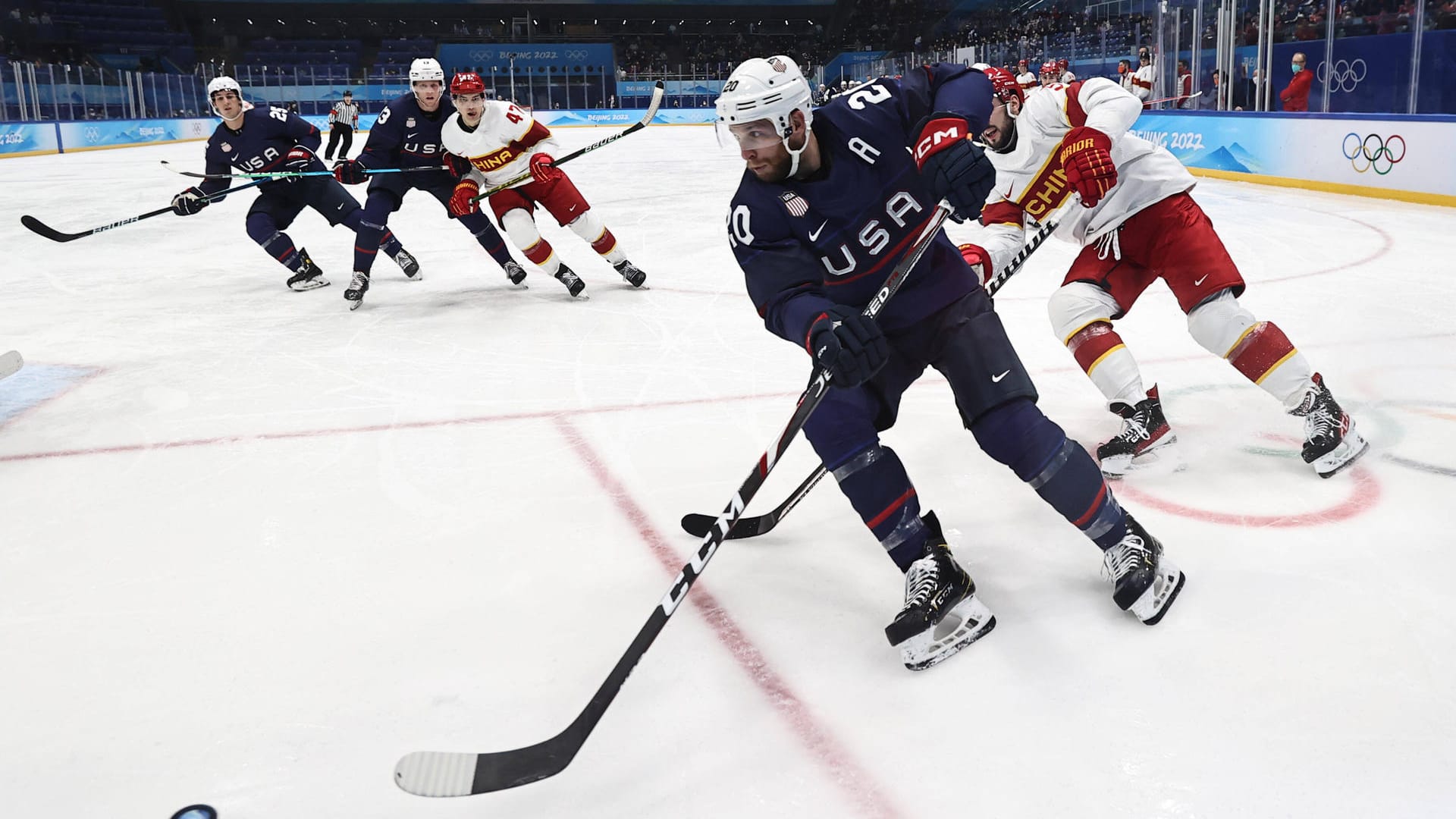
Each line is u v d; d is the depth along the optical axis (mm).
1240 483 2818
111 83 21859
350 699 1933
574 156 5586
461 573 2439
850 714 1840
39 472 3146
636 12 32625
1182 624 2096
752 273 2043
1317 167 9547
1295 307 4926
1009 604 2203
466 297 5812
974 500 2764
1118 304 3035
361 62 31250
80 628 2215
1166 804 1588
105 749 1798
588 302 5578
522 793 1665
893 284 1930
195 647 2127
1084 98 2648
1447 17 9992
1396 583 2236
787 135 1858
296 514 2799
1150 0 17266
